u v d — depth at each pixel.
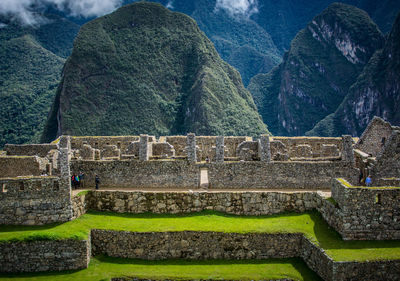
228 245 33.91
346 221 32.59
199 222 35.59
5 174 41.44
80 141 52.09
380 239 32.53
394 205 32.56
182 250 33.94
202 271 32.03
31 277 31.56
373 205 32.56
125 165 41.81
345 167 41.81
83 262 32.50
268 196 37.50
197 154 48.00
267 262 33.50
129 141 52.41
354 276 29.69
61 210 35.22
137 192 37.62
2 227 34.44
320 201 36.28
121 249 34.00
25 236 32.59
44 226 34.56
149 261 33.62
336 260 29.84
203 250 33.94
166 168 41.78
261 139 43.84
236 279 30.91
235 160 45.66
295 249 33.91
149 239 33.88
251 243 33.94
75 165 41.97
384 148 41.28
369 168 41.41
